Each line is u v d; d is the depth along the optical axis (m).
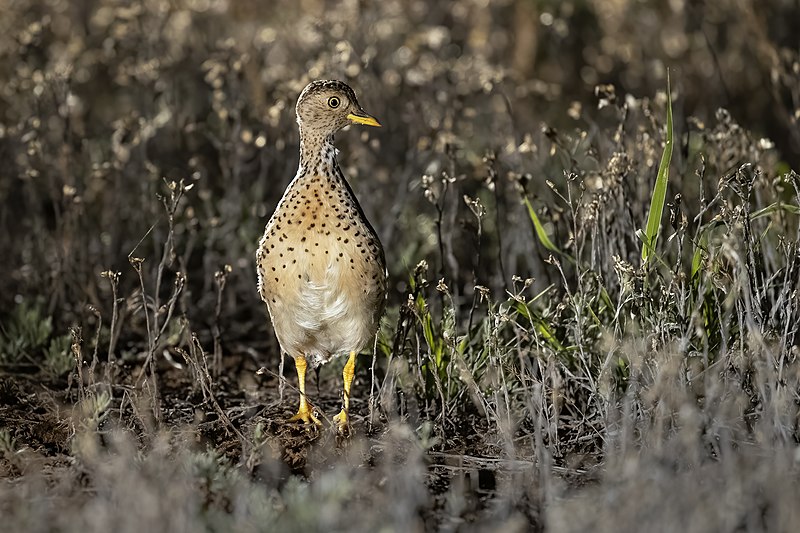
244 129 15.27
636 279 10.52
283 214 10.21
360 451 9.98
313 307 10.27
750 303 9.95
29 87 15.63
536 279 13.16
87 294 13.53
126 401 10.84
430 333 10.52
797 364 9.73
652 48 20.14
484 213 11.80
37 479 8.88
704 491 7.95
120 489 7.98
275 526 7.68
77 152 15.66
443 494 9.09
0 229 14.86
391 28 17.88
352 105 10.30
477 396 10.25
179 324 12.67
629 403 9.56
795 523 7.52
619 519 7.55
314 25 16.36
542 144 14.98
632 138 13.58
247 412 11.15
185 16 18.09
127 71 15.77
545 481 8.84
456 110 15.47
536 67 20.55
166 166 16.39
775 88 15.23
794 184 10.52
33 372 12.20
